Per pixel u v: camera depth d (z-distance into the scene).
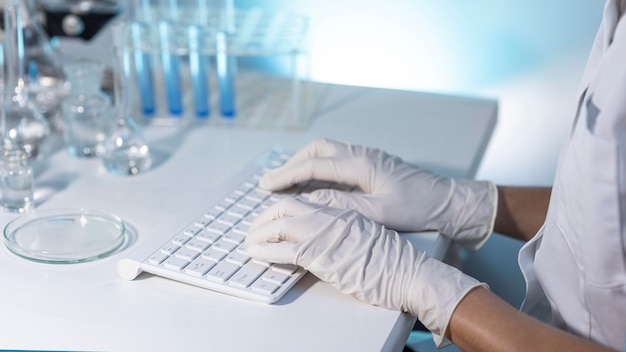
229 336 0.79
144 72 1.38
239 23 1.48
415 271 0.86
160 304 0.84
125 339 0.78
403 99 1.55
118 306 0.84
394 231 0.93
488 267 1.46
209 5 1.75
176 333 0.79
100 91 1.27
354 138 1.34
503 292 1.42
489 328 0.82
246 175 1.13
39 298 0.85
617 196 0.80
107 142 1.17
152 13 1.53
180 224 0.97
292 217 0.91
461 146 1.32
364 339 0.79
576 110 0.93
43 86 1.36
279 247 0.88
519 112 1.80
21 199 1.04
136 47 1.35
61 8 1.60
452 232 1.06
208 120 1.40
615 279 0.85
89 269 0.91
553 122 1.79
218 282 0.86
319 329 0.81
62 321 0.81
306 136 1.34
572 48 1.71
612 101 0.85
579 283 0.89
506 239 1.44
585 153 0.82
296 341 0.78
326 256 0.86
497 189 1.13
